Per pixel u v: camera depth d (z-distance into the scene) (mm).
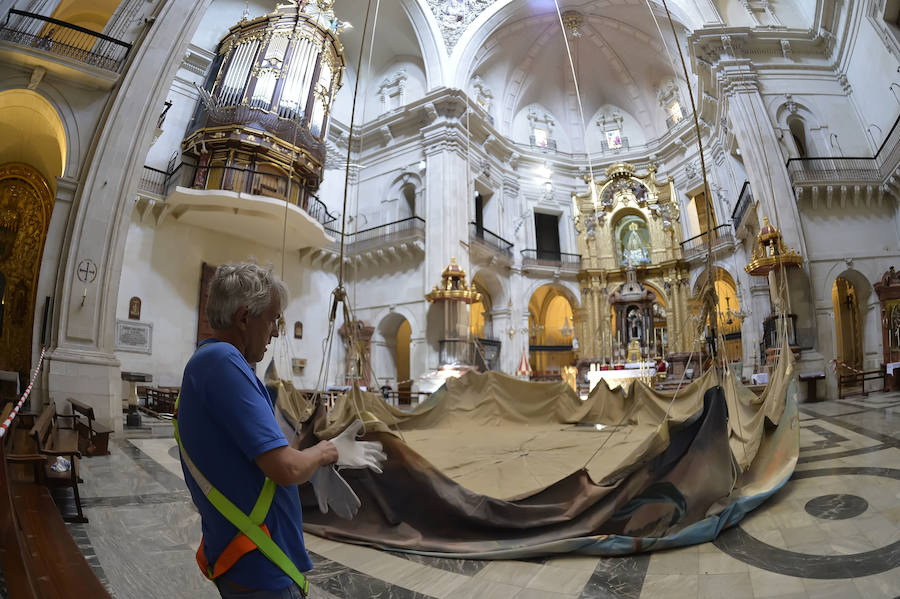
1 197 13461
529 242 23234
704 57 15914
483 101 22594
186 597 2322
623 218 23609
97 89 8516
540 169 24156
